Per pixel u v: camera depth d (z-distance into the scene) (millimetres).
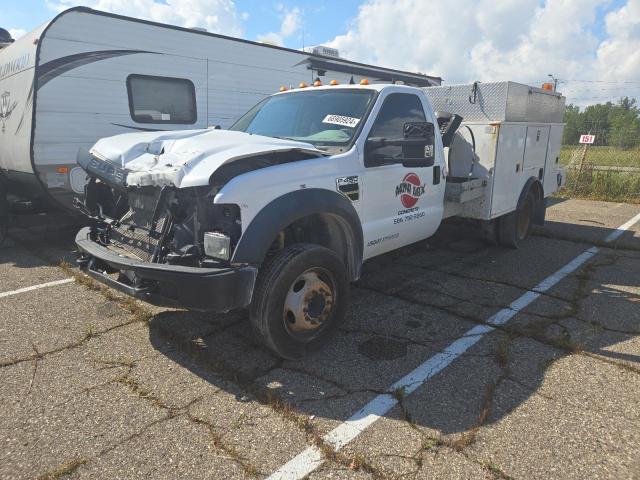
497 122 5812
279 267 3418
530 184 6945
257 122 5016
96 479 2477
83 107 6957
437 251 6945
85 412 3033
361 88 4680
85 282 5336
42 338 4043
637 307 4836
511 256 6707
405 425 2928
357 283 5492
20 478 2475
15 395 3207
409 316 4566
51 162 6707
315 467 2570
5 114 7285
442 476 2508
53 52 6578
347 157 4059
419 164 4098
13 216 7496
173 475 2508
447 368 3611
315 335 3748
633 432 2879
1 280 5500
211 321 4391
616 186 12492
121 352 3818
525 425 2938
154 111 7809
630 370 3604
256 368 3592
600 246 7324
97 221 4195
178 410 3066
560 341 3994
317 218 4090
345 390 3309
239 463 2598
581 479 2496
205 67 8359
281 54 9547
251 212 3301
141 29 7477
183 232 3410
